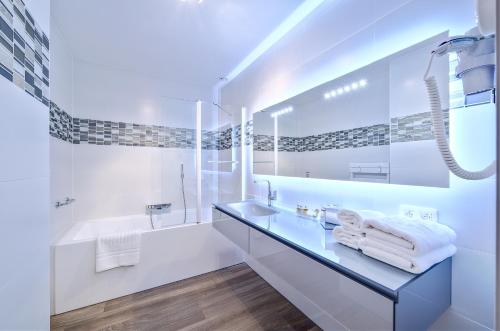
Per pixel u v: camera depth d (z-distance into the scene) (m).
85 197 2.57
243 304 1.83
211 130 3.23
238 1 1.60
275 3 1.63
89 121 2.60
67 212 2.29
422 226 0.88
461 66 0.77
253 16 1.77
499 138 0.36
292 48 1.87
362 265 0.84
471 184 0.87
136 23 1.84
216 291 2.02
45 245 0.85
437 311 0.83
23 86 0.70
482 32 0.63
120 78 2.78
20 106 0.68
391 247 0.83
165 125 3.02
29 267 0.74
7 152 0.61
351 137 1.38
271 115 2.12
